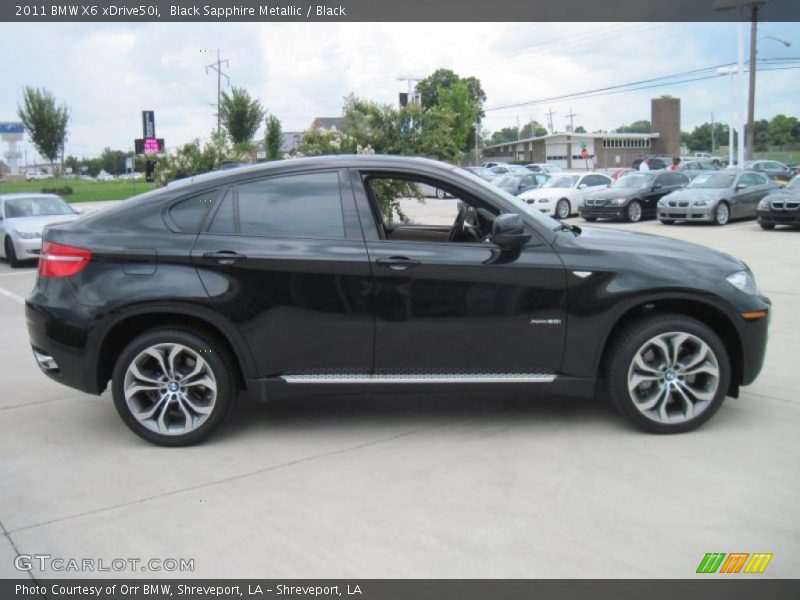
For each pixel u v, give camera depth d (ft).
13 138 255.29
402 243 15.06
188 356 15.23
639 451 14.44
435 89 298.97
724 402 17.26
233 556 10.91
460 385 15.14
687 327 14.96
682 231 59.98
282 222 15.20
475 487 12.99
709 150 408.46
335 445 15.17
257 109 131.85
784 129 301.22
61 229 15.48
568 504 12.26
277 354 14.99
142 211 15.37
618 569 10.32
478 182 15.71
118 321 14.85
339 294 14.83
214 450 15.06
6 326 28.89
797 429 15.47
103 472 14.05
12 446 15.48
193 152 59.11
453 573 10.32
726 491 12.61
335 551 10.97
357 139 45.24
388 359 15.06
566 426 15.94
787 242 49.24
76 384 15.25
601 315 14.92
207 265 14.80
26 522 12.08
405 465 14.03
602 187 79.10
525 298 14.90
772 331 24.11
